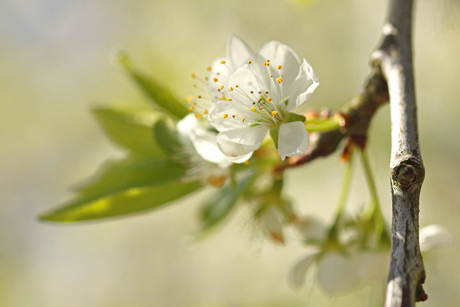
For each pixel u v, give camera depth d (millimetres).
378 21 583
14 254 752
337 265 295
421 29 419
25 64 680
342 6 595
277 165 293
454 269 502
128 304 766
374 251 293
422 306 490
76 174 731
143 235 773
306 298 602
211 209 314
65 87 679
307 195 633
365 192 598
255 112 273
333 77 598
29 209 761
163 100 299
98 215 287
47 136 708
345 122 285
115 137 305
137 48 654
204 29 656
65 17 685
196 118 291
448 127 499
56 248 777
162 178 291
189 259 755
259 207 306
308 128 283
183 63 646
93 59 673
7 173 734
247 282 704
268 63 274
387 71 274
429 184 536
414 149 249
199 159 291
